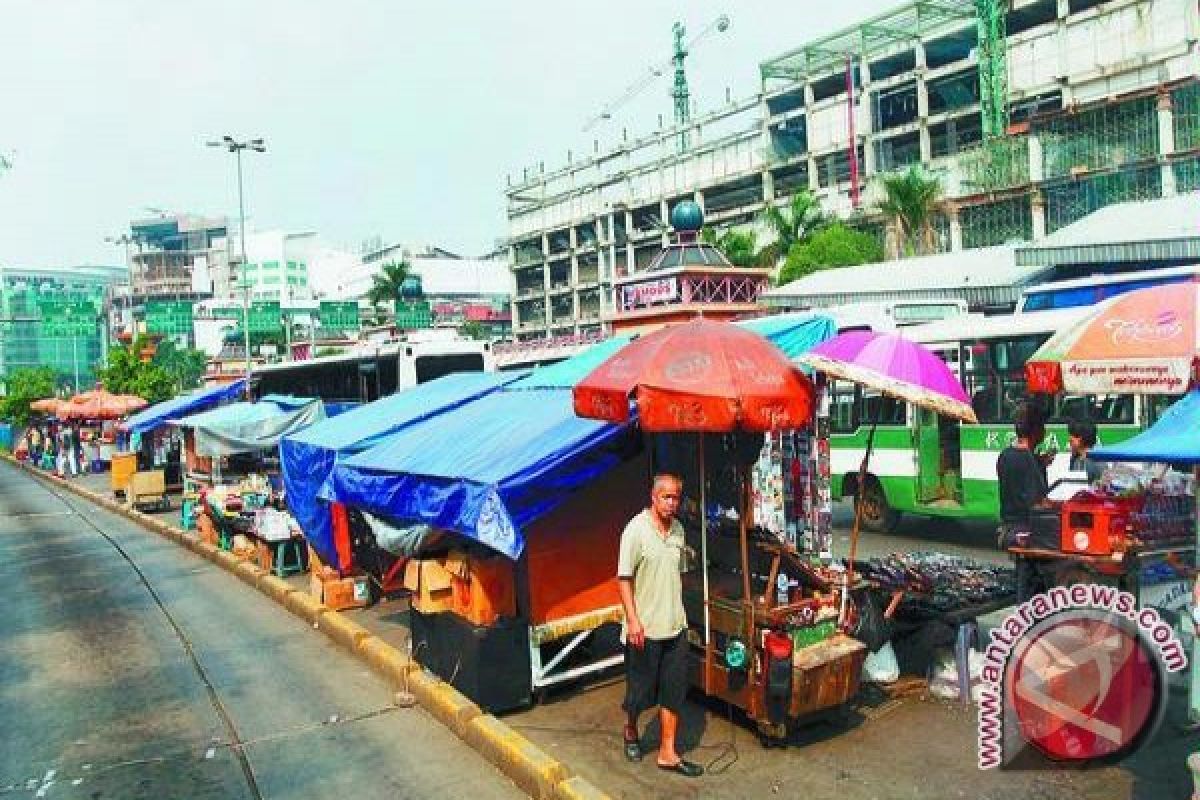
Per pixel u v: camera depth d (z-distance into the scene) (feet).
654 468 24.75
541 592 24.00
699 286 43.86
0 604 42.65
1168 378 17.53
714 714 22.30
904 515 54.54
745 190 242.78
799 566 21.45
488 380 37.55
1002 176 149.07
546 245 309.63
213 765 22.31
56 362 448.65
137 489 75.66
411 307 178.60
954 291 88.79
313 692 27.37
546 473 21.61
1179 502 22.31
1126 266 78.23
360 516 35.58
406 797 19.99
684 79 393.50
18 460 163.43
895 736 20.21
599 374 19.95
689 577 22.68
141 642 34.24
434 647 26.08
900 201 135.85
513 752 20.42
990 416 42.68
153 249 561.02
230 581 45.62
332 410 65.77
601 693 24.44
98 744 24.03
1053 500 24.50
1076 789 17.35
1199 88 126.11
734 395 17.78
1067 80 156.04
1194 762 14.12
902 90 197.26
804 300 98.78
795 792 18.03
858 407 49.34
